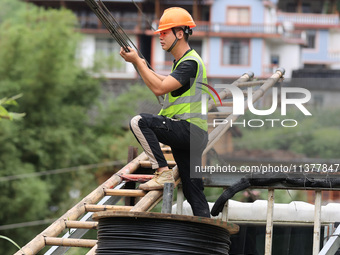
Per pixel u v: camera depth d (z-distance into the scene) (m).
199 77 6.51
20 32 23.16
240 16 48.06
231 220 7.95
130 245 5.63
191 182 6.73
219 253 5.84
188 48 6.58
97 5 6.05
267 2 47.66
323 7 58.78
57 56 23.09
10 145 21.20
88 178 22.83
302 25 56.75
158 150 6.61
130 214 5.57
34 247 6.30
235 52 46.69
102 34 45.31
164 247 5.59
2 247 19.94
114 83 30.12
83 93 25.23
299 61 48.78
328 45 56.84
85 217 6.94
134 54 6.34
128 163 8.04
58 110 23.28
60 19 24.06
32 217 20.30
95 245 6.32
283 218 7.89
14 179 20.81
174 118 6.59
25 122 22.56
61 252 6.73
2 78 22.83
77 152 22.98
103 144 23.92
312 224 7.89
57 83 23.03
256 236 7.94
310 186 6.93
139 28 45.50
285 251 7.89
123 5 46.19
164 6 46.47
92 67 26.05
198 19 47.81
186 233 5.63
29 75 22.88
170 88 6.36
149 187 6.67
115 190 6.99
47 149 22.64
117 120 25.64
